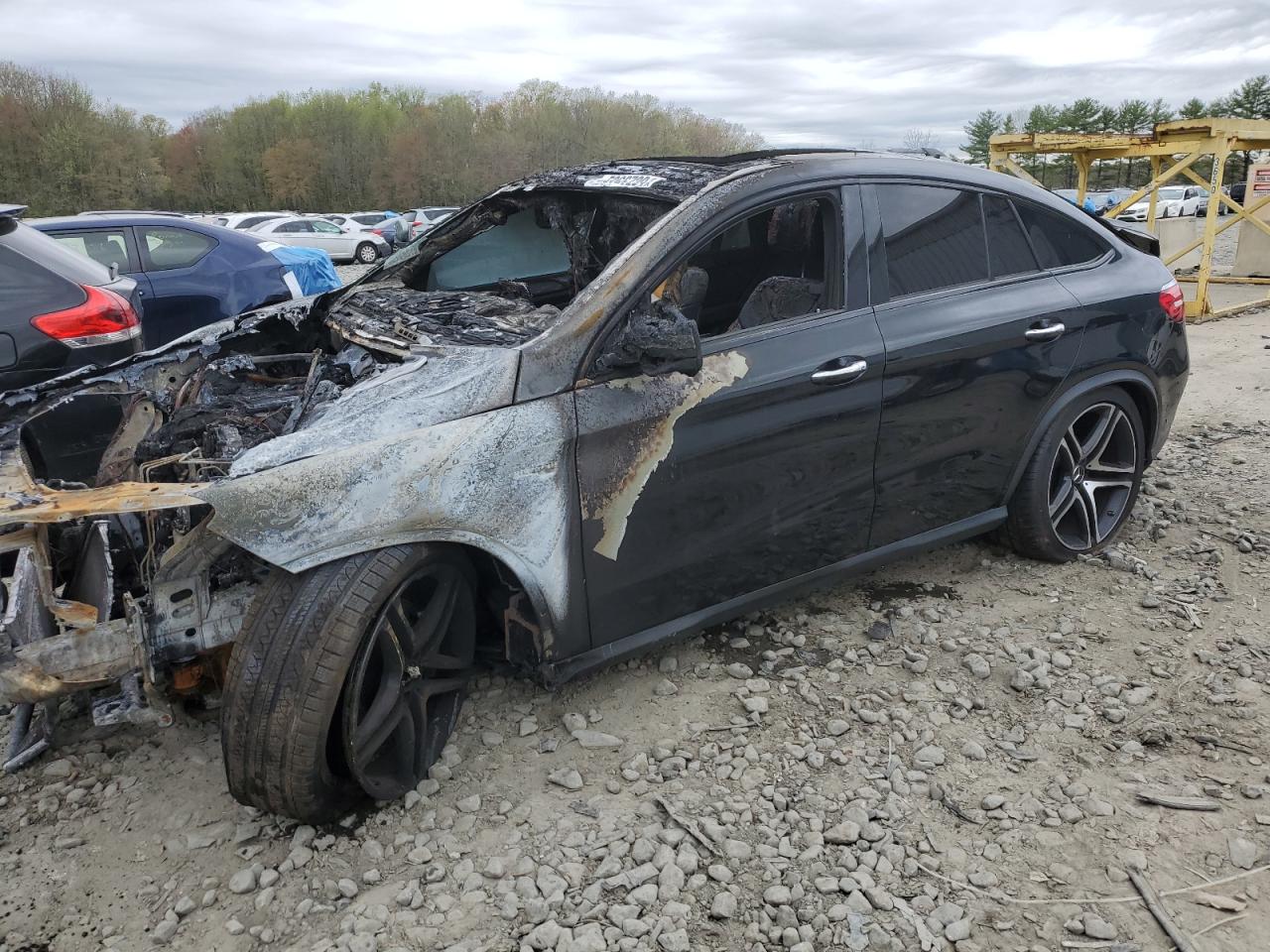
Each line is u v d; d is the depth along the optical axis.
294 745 2.25
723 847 2.39
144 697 2.38
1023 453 3.63
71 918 2.25
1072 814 2.49
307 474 2.28
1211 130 9.42
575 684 3.12
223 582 2.51
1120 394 3.89
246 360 3.57
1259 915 2.17
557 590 2.63
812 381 2.95
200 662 2.58
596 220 3.37
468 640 2.74
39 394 3.32
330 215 30.12
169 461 2.74
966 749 2.77
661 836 2.43
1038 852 2.38
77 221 6.82
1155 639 3.36
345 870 2.36
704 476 2.82
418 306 3.21
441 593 2.58
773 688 3.09
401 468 2.37
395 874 2.34
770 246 3.34
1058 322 3.54
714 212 2.89
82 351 4.65
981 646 3.31
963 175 3.51
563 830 2.47
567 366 2.61
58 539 2.79
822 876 2.29
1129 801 2.55
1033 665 3.18
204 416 3.06
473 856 2.39
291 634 2.25
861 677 3.15
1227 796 2.55
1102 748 2.78
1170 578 3.80
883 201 3.24
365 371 2.79
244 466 2.29
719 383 2.81
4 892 2.33
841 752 2.77
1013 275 3.56
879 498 3.25
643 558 2.78
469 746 2.82
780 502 3.00
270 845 2.46
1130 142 9.94
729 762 2.73
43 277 4.62
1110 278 3.80
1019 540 3.85
